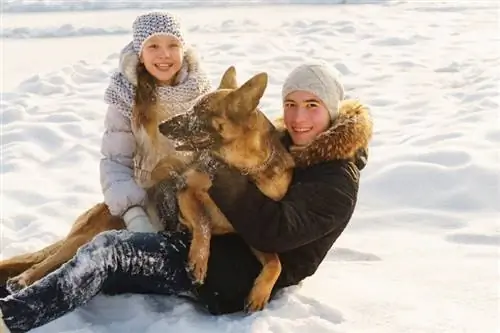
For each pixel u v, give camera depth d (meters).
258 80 2.76
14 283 2.95
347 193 2.86
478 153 4.91
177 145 2.82
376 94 7.32
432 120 6.20
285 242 2.79
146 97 3.21
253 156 2.82
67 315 2.93
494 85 7.21
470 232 3.91
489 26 11.32
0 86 8.06
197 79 3.28
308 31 11.14
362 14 13.04
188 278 2.89
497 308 3.04
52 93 7.77
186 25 11.86
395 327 2.89
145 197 3.24
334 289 3.27
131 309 3.00
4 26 12.05
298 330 2.86
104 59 9.40
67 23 12.08
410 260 3.62
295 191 2.86
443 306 3.07
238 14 13.30
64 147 5.82
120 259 2.79
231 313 3.00
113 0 14.86
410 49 9.63
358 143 2.91
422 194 4.50
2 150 5.74
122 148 3.33
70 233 3.25
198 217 2.83
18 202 4.65
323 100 2.93
